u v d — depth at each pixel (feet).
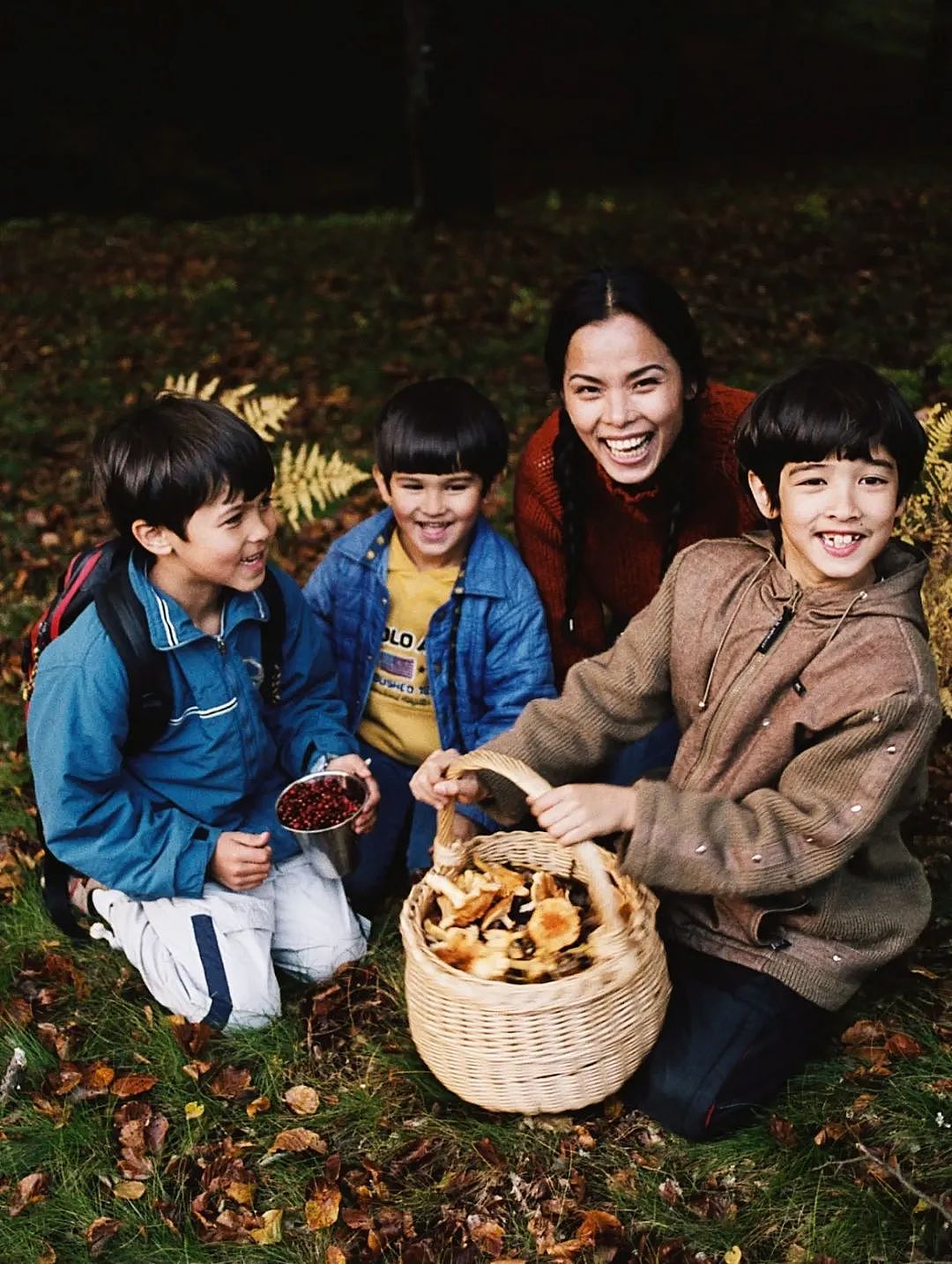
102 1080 8.95
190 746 9.34
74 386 26.99
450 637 10.37
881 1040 8.88
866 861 8.35
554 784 9.32
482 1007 7.75
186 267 39.42
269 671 9.78
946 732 12.00
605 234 39.70
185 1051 9.17
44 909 10.69
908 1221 7.55
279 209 60.03
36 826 11.66
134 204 59.67
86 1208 8.05
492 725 10.55
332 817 9.35
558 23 81.00
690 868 7.88
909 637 7.64
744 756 8.30
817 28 88.17
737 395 10.04
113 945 10.05
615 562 10.75
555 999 7.69
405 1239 7.73
